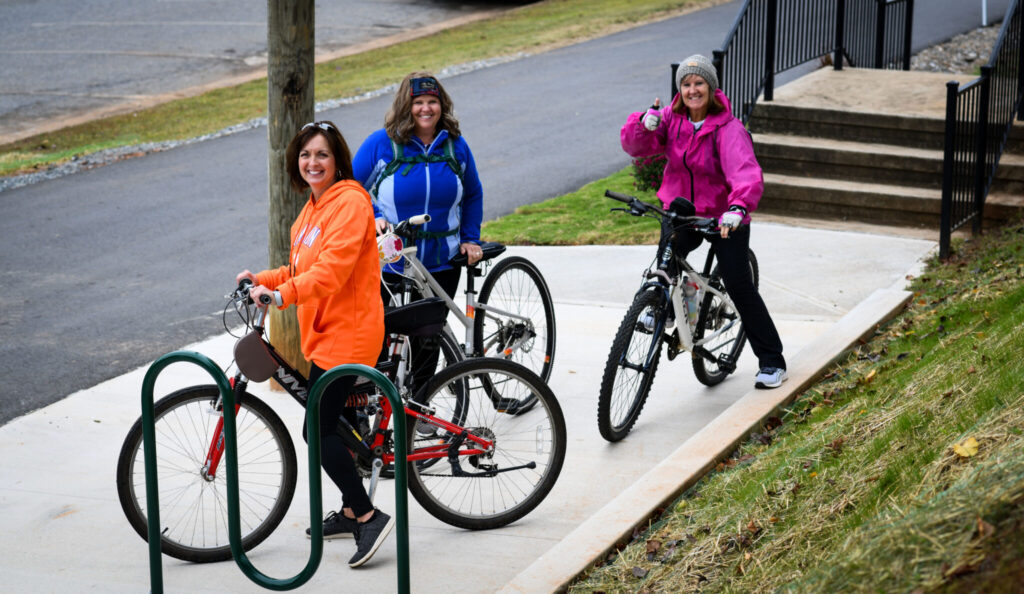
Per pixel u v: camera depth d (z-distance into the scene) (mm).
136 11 28641
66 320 7887
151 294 8586
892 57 13898
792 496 3982
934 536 2932
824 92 10625
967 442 3529
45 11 28812
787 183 9477
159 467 4891
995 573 2645
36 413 5828
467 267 5445
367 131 14898
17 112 18750
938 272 7402
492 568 4109
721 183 5543
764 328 5496
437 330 4418
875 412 4512
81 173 13680
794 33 11086
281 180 5785
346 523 4312
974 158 8398
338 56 22719
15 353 7102
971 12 20938
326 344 4031
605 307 7410
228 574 4117
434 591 3934
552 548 3994
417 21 26891
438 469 4832
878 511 3512
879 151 9438
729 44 9789
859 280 7594
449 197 5117
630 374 5410
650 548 3971
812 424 4945
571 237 9453
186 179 13156
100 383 6414
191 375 6504
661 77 17656
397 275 5109
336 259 3887
